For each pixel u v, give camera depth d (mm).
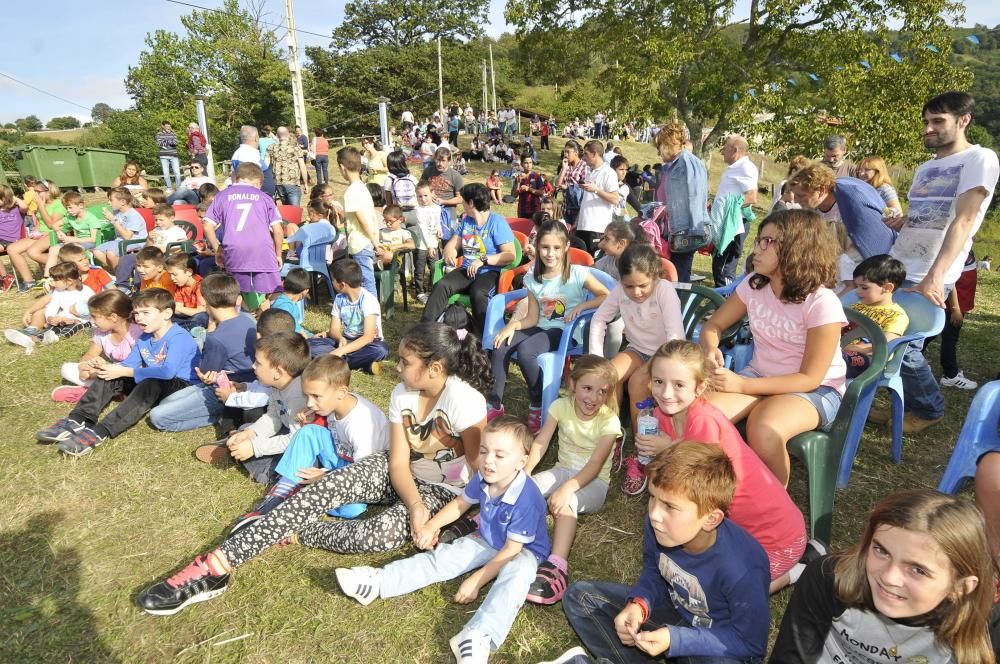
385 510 3139
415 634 2471
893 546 1515
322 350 4797
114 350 4383
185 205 8414
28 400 4504
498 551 2725
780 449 2605
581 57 20156
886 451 3738
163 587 2559
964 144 3553
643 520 3203
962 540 1458
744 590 2012
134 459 3699
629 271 3375
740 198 6500
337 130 49812
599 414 3131
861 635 1707
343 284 4711
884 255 3527
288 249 7297
